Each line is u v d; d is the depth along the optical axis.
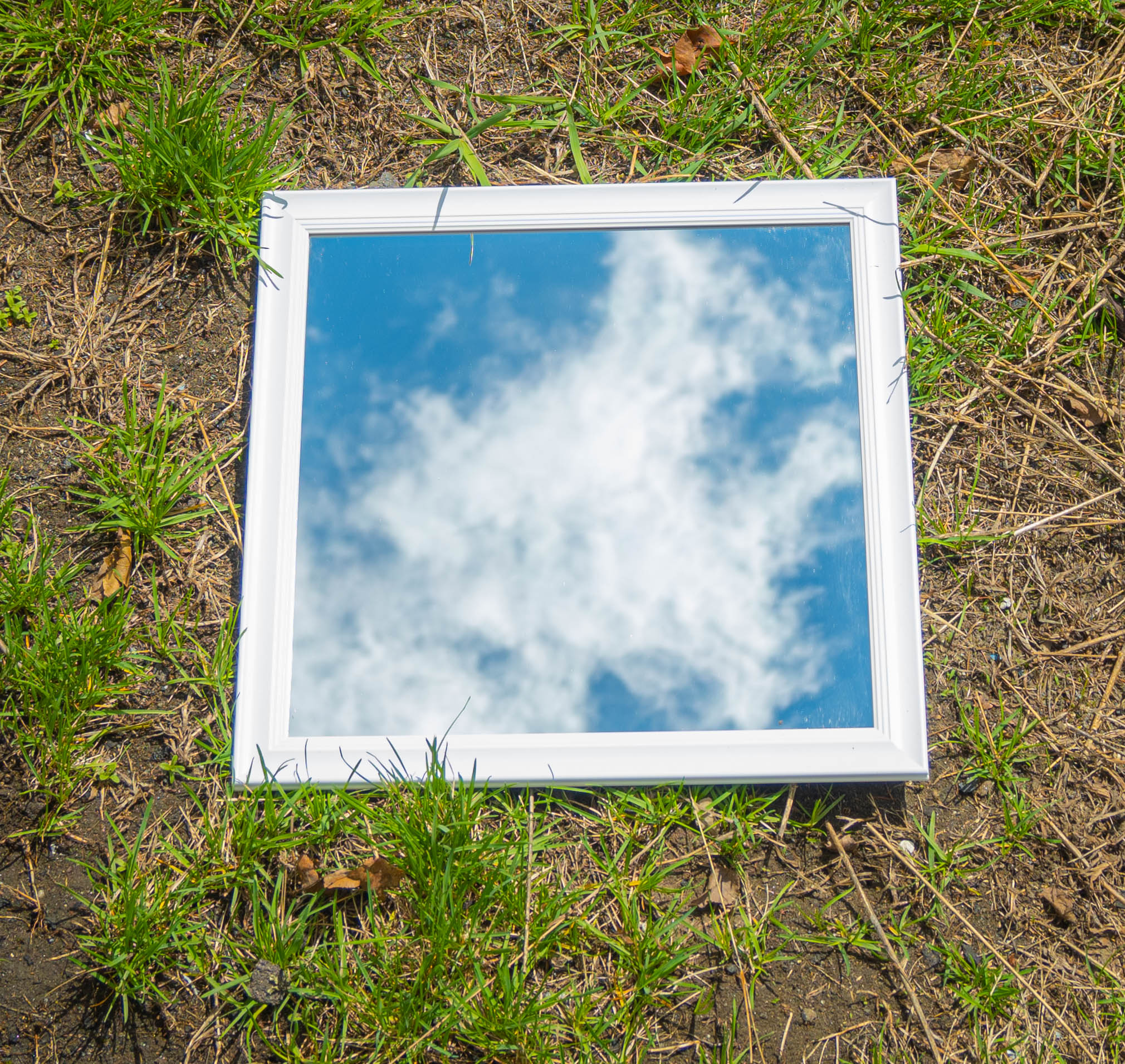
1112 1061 0.83
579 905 0.83
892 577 0.83
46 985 0.82
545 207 0.87
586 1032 0.82
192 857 0.83
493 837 0.82
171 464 0.87
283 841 0.82
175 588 0.87
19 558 0.86
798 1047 0.82
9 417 0.88
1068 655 0.87
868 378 0.85
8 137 0.90
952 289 0.90
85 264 0.90
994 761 0.85
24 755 0.84
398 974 0.81
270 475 0.84
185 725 0.85
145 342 0.89
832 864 0.84
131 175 0.88
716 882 0.84
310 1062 0.80
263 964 0.82
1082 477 0.89
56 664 0.84
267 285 0.86
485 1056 0.81
